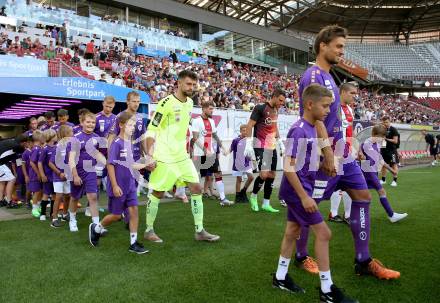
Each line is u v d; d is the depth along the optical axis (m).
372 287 2.86
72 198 4.86
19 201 7.30
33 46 15.90
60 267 3.38
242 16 40.47
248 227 4.94
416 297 2.66
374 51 49.59
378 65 47.31
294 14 39.03
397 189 8.73
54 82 9.78
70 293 2.79
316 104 2.69
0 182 7.09
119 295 2.74
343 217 5.47
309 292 2.80
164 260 3.56
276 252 3.78
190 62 25.77
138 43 24.55
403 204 6.65
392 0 41.88
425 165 17.30
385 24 48.84
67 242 4.28
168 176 4.21
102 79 14.93
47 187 5.65
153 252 3.84
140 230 4.89
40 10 20.84
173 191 7.81
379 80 42.59
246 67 31.20
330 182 3.17
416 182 10.16
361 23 48.06
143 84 17.00
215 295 2.73
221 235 4.52
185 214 5.88
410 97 45.75
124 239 4.41
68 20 21.92
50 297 2.72
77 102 11.80
